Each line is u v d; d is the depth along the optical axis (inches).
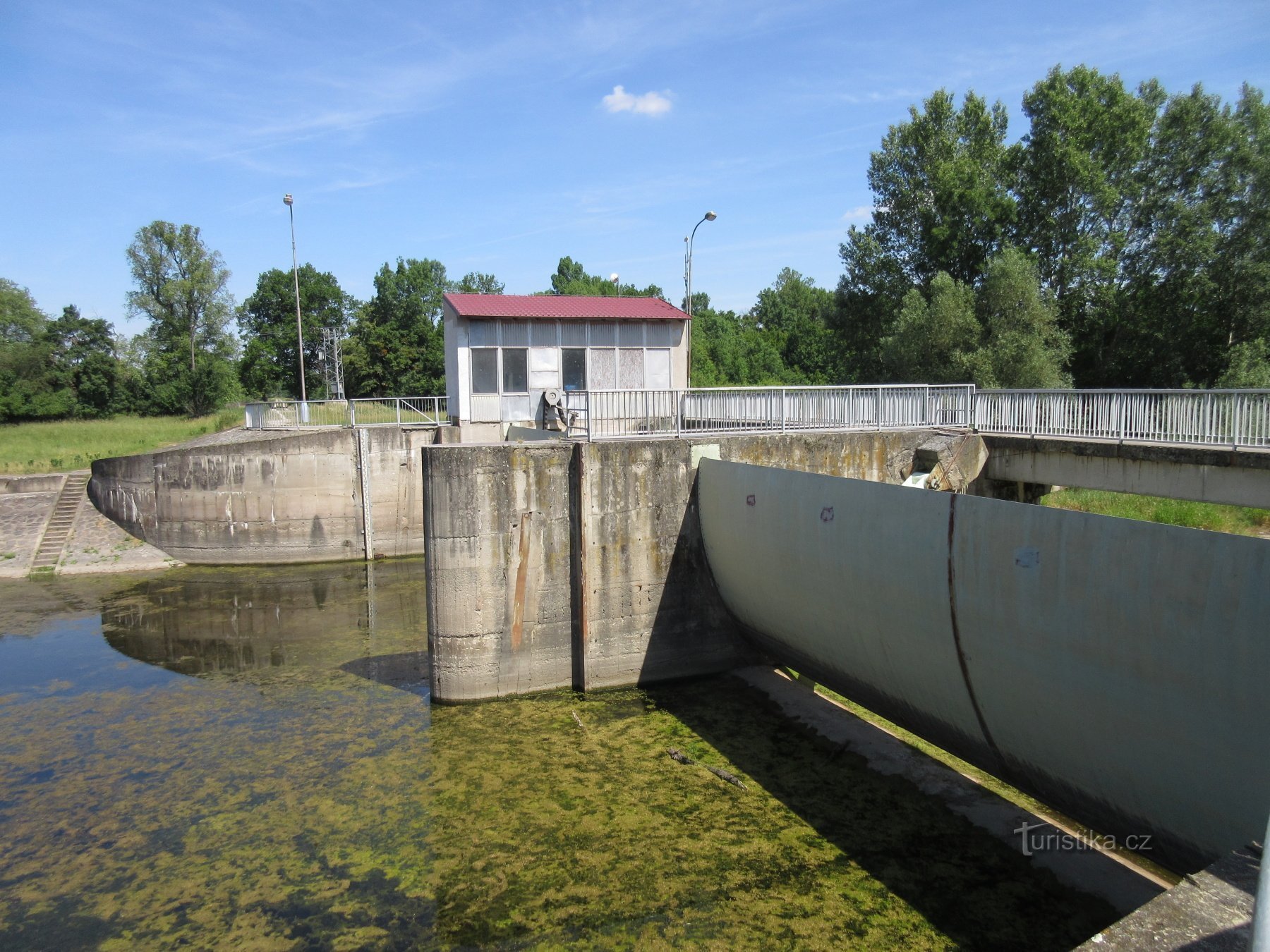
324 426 1236.5
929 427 812.0
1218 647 291.6
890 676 480.4
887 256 1640.0
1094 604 338.3
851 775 476.1
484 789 467.5
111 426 1877.5
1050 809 432.8
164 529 1067.3
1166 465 641.0
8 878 396.8
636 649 625.0
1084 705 351.3
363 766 501.4
